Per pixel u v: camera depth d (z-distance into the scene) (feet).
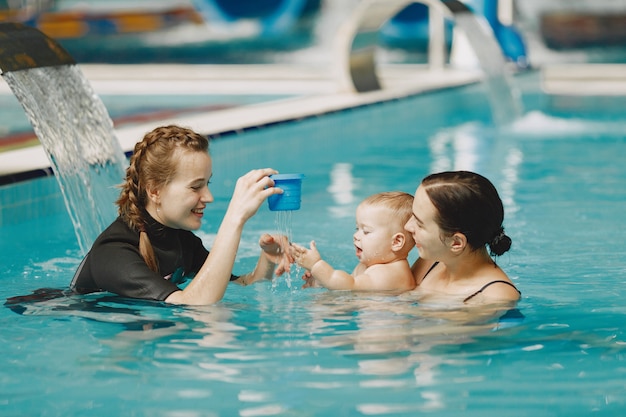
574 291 11.64
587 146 28.76
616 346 9.16
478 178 10.52
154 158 10.79
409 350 9.00
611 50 71.10
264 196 10.69
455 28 50.01
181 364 8.68
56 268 13.73
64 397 7.93
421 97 37.14
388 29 76.02
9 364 8.77
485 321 9.91
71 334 9.68
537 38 72.64
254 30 79.05
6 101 42.63
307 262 11.37
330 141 30.25
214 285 10.68
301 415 7.48
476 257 10.84
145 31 80.74
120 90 44.68
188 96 42.42
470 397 7.82
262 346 9.18
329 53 73.10
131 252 11.00
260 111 30.63
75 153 14.56
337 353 8.92
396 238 11.42
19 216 17.71
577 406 7.63
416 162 25.80
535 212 18.24
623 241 15.33
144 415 7.52
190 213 11.02
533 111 39.09
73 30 81.00
